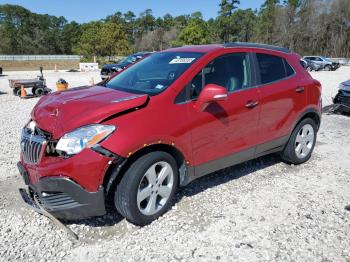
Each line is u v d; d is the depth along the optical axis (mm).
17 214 4039
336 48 70625
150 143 3580
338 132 7809
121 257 3293
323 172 5371
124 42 54719
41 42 108000
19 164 3881
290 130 5242
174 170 3938
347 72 32281
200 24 70562
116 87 4375
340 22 70062
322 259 3277
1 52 96562
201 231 3707
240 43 4781
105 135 3342
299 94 5234
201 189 4688
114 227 3768
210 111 4098
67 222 3844
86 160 3291
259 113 4676
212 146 4227
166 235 3633
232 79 4457
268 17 79062
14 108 11531
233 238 3590
